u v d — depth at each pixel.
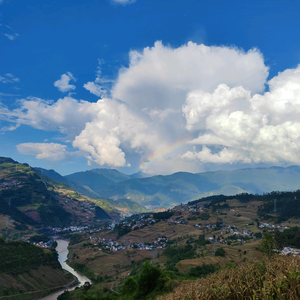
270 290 10.65
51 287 119.44
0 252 124.75
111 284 116.12
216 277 15.31
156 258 158.00
